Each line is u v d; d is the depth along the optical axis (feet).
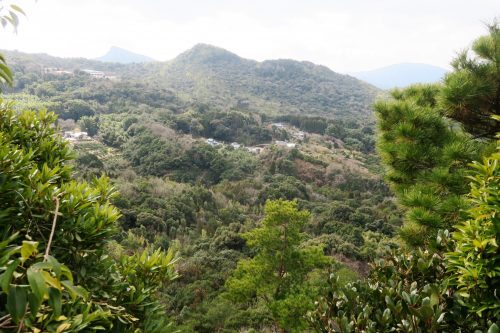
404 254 8.73
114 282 8.09
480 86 13.85
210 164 169.78
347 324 6.39
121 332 7.65
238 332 43.21
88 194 8.00
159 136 181.68
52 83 288.30
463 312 6.25
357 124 303.68
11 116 10.51
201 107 292.61
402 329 5.93
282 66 545.03
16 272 3.67
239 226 97.40
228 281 40.68
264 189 144.25
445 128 15.37
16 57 344.08
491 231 5.65
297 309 29.48
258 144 238.89
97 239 7.86
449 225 12.09
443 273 7.38
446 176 13.12
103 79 340.80
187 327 42.78
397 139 15.88
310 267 39.78
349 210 112.37
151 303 8.68
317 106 451.53
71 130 208.44
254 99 442.91
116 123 216.95
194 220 114.93
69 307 5.96
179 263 72.38
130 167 158.20
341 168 184.24
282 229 40.37
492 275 5.53
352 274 37.37
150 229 94.84
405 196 13.73
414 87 18.42
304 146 235.40
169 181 140.36
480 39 14.67
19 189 6.75
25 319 4.01
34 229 6.97
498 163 6.24
